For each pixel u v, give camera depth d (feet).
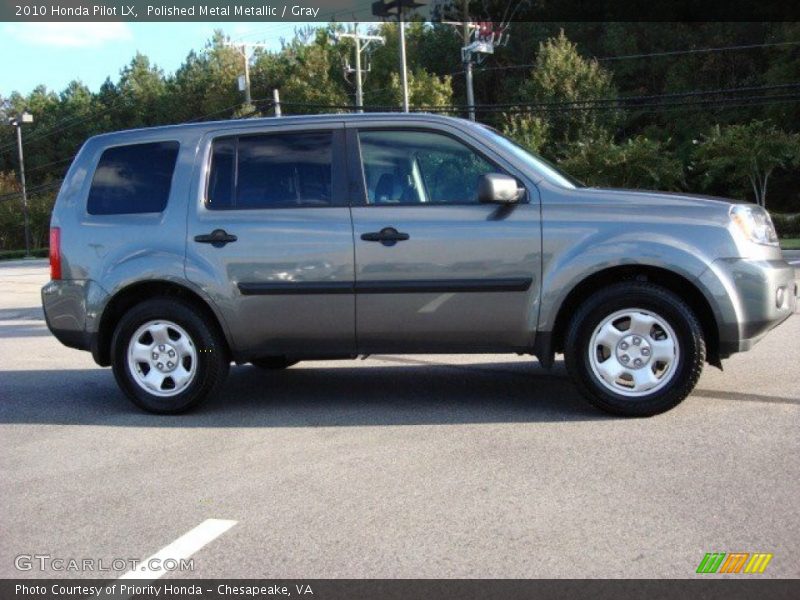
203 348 20.71
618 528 12.54
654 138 181.57
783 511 12.95
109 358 21.93
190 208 20.70
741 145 133.80
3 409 22.89
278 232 19.98
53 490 15.60
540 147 151.12
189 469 16.49
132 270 20.71
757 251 18.54
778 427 17.49
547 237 18.83
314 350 20.29
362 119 20.31
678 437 17.08
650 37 197.06
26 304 58.39
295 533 12.91
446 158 19.76
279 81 236.63
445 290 19.22
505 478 15.02
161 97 307.37
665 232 18.42
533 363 26.22
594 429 17.99
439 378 24.40
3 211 259.80
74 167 21.93
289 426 19.52
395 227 19.43
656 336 18.63
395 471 15.71
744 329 18.26
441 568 11.44
